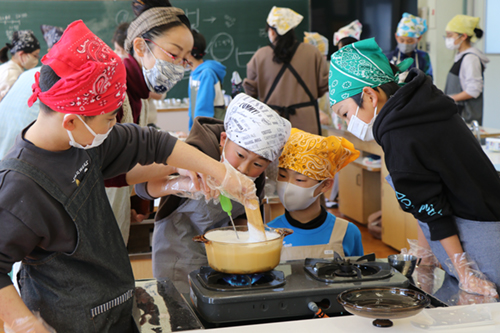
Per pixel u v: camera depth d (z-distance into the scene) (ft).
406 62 5.14
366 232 13.44
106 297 3.14
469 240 4.15
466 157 4.09
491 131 11.77
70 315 3.01
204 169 3.70
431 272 4.27
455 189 4.05
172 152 3.73
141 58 5.52
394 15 18.53
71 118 2.81
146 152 3.69
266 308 3.08
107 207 3.34
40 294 3.03
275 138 4.13
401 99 4.11
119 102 3.01
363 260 3.84
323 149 4.83
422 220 4.21
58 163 2.93
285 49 11.23
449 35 14.03
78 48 2.79
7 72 9.68
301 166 4.86
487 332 2.60
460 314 2.81
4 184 2.70
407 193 4.07
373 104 4.51
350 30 16.79
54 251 2.97
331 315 3.19
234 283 3.29
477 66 13.56
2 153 6.20
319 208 5.41
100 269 3.16
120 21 17.37
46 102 2.78
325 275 3.43
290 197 5.04
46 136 2.91
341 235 5.29
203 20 18.06
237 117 4.17
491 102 18.83
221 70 11.51
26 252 2.80
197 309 3.24
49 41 12.00
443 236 4.14
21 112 6.16
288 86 11.43
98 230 3.17
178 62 5.49
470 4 18.60
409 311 2.58
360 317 2.79
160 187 4.45
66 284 3.01
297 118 11.51
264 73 11.59
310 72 11.51
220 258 3.30
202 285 3.28
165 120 18.01
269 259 3.30
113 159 3.60
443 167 4.01
